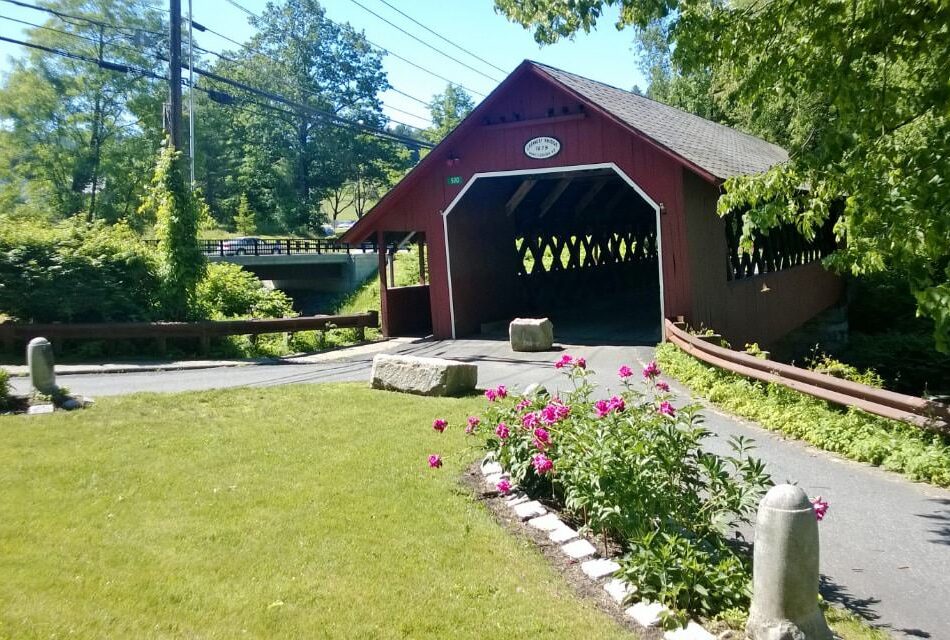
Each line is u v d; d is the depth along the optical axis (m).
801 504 3.38
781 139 33.81
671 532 4.33
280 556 4.24
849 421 7.39
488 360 12.90
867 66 6.21
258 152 58.72
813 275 20.64
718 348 10.10
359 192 72.88
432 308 16.58
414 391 9.27
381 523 4.81
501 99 14.95
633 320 18.28
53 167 43.78
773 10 6.46
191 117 27.55
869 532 5.23
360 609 3.67
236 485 5.49
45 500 5.00
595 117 14.08
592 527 4.64
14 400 8.05
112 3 43.41
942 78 5.82
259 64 55.47
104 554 4.12
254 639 3.31
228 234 56.56
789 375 8.51
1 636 3.11
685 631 3.62
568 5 7.79
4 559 3.95
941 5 5.42
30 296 13.81
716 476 4.48
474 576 4.11
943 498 5.87
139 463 6.00
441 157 15.89
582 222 22.95
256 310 19.70
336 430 7.26
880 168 5.87
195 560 4.12
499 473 5.86
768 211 6.30
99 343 14.07
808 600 3.37
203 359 14.01
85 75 43.38
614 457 4.41
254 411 8.15
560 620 3.68
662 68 51.91
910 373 21.03
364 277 38.34
